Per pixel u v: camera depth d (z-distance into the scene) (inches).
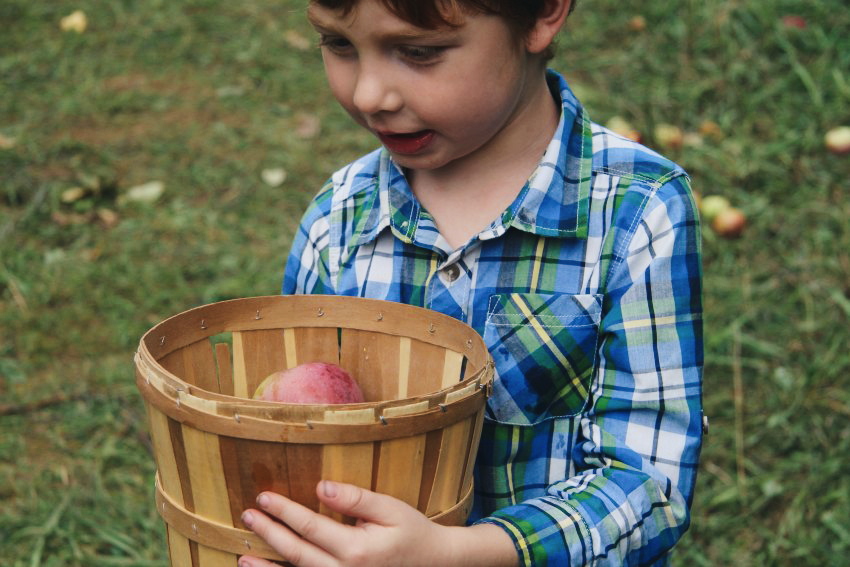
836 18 177.8
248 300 47.8
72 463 104.4
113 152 163.6
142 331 123.8
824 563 91.2
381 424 38.0
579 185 49.5
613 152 50.2
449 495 42.6
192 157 162.2
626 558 46.1
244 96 181.2
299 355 49.1
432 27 41.7
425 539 39.7
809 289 124.7
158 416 40.3
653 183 48.8
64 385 115.3
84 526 96.6
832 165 148.8
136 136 168.7
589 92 165.9
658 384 47.3
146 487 101.6
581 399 49.4
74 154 162.4
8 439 107.3
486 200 50.3
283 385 44.9
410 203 50.9
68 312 126.7
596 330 48.7
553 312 48.8
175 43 199.5
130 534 96.0
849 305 119.9
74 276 133.1
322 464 38.4
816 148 151.7
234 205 150.6
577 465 49.6
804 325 119.0
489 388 41.6
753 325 120.2
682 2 187.5
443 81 43.4
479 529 42.7
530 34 46.1
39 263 136.3
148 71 190.4
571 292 48.9
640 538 45.7
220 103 179.3
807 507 97.0
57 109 175.2
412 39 42.3
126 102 177.0
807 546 92.4
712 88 166.4
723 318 121.0
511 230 49.6
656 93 165.3
